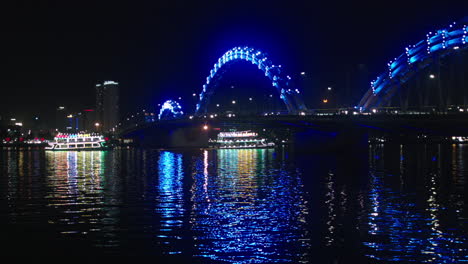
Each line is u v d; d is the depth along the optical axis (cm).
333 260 2828
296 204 4556
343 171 7975
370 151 14750
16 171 8700
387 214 4034
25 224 3709
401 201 4697
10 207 4438
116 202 4712
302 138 14050
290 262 2800
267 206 4456
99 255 2930
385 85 12100
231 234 3384
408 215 3991
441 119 8625
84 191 5547
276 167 9100
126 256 2912
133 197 5044
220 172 8119
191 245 3117
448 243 3134
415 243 3142
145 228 3562
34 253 2975
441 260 2816
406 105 11531
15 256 2920
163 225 3656
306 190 5566
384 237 3281
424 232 3409
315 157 11956
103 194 5281
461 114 8362
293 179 6806
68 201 4784
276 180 6688
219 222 3753
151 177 7262
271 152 16862
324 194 5216
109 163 10944
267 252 2977
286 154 14575
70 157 14538
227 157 13212
